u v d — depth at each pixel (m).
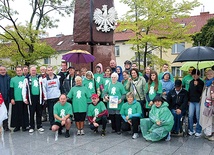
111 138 5.75
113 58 8.75
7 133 6.33
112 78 6.29
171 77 6.61
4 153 4.77
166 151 4.79
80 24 8.56
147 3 13.71
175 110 5.88
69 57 6.96
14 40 14.52
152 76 6.02
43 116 7.81
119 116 6.13
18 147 5.12
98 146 5.13
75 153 4.70
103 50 8.51
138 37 14.56
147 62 15.91
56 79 6.70
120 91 6.25
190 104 5.96
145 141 5.48
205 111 5.48
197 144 5.25
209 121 5.56
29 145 5.25
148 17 13.95
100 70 6.99
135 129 5.76
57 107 5.98
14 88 6.53
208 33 17.77
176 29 14.23
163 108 5.57
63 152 4.77
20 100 6.54
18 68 6.61
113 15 8.64
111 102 6.13
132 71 6.29
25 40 14.45
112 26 8.64
